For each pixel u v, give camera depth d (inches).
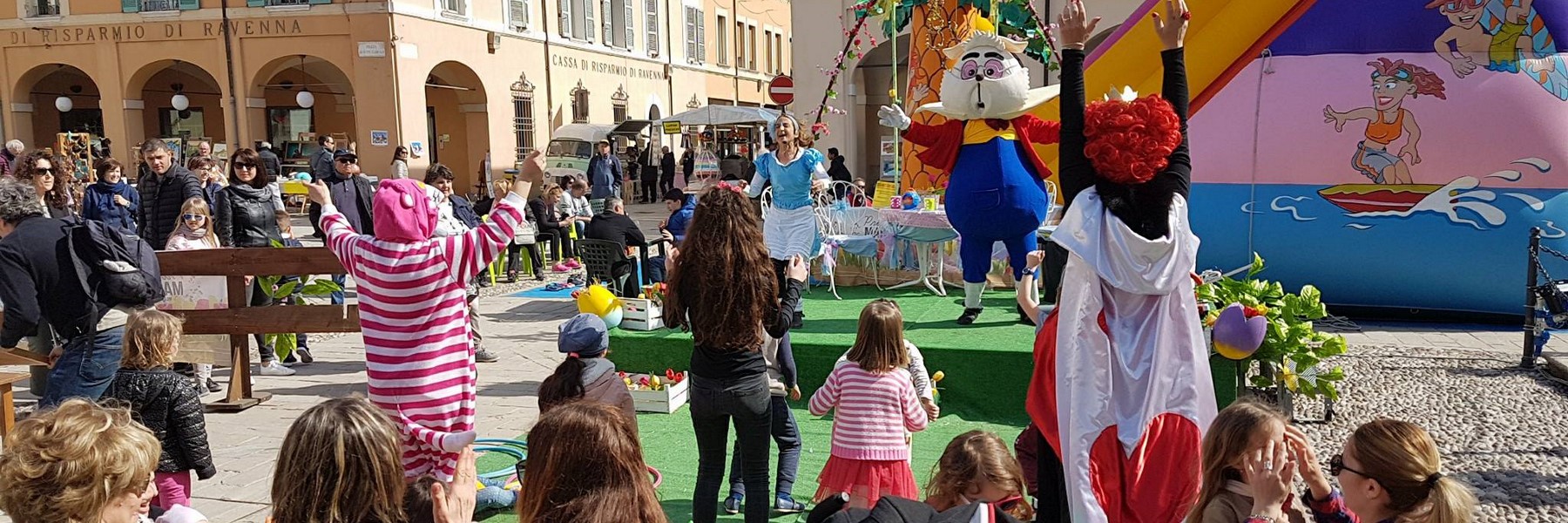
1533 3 367.9
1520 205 363.6
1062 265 188.1
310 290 286.8
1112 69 391.5
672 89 1379.2
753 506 161.8
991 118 265.0
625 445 105.1
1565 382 290.7
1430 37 375.6
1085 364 144.3
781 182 284.8
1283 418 125.0
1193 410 145.3
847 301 347.3
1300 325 241.4
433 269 170.9
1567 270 360.5
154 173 356.5
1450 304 381.7
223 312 285.4
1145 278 140.9
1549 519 189.6
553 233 576.7
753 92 1649.9
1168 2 150.6
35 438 108.0
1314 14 390.3
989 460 131.6
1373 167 378.3
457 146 1061.8
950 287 373.1
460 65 997.2
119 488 109.8
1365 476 112.6
